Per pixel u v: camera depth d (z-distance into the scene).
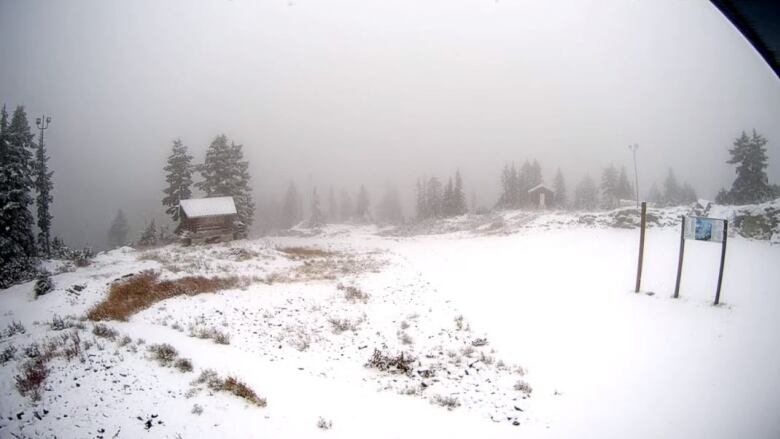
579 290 18.48
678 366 10.71
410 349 13.22
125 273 22.92
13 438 8.17
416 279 22.91
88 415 8.82
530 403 9.70
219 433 8.31
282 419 8.88
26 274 24.70
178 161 52.25
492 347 13.13
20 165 29.69
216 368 10.95
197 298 18.42
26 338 13.64
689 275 18.97
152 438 8.09
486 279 22.11
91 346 12.24
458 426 8.81
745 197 45.62
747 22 2.36
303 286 21.16
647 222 34.28
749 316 13.41
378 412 9.38
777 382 9.29
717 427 8.01
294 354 12.70
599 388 10.11
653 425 8.38
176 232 50.47
